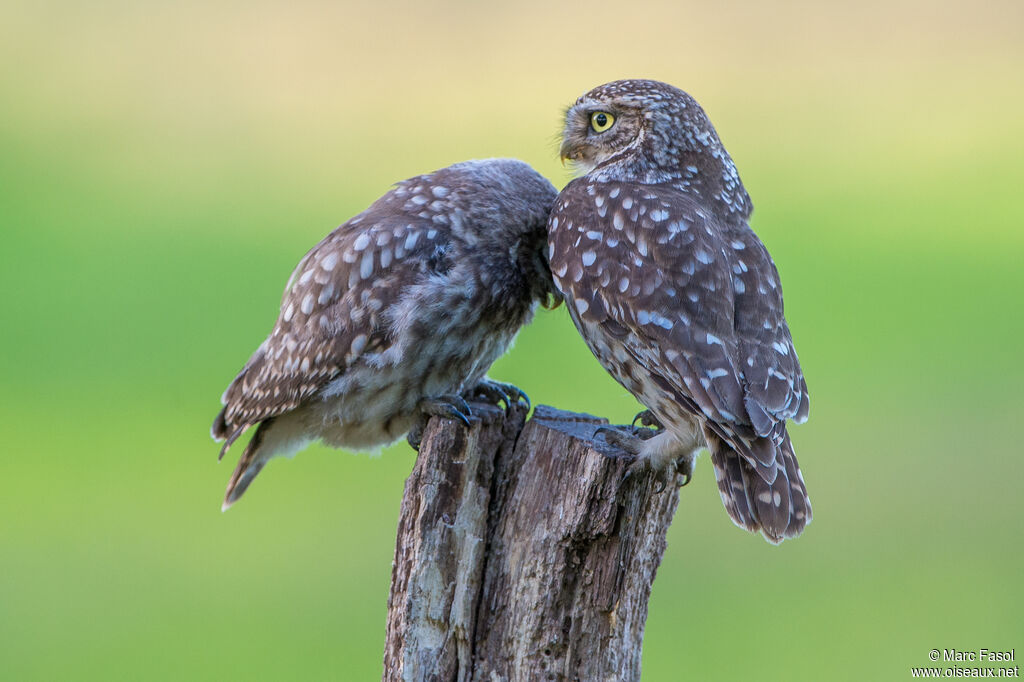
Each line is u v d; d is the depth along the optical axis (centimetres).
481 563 576
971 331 1698
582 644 566
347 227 672
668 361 566
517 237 660
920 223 2072
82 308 1742
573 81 2416
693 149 651
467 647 573
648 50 2589
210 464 1390
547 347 1562
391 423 678
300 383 662
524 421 593
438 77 2431
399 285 639
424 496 572
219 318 1705
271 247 1980
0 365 1583
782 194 2211
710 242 588
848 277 1862
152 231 2050
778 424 566
